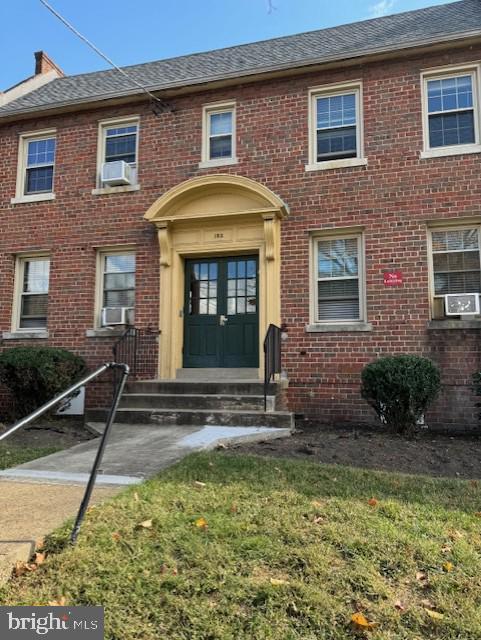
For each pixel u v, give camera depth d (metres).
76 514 3.81
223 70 10.41
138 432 7.34
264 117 9.84
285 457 5.75
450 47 8.88
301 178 9.46
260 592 2.87
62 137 11.06
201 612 2.70
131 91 10.34
